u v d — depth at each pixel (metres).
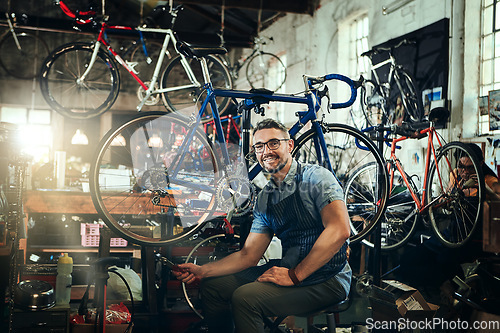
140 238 2.97
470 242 3.65
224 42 9.62
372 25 6.44
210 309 2.69
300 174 2.62
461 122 4.73
